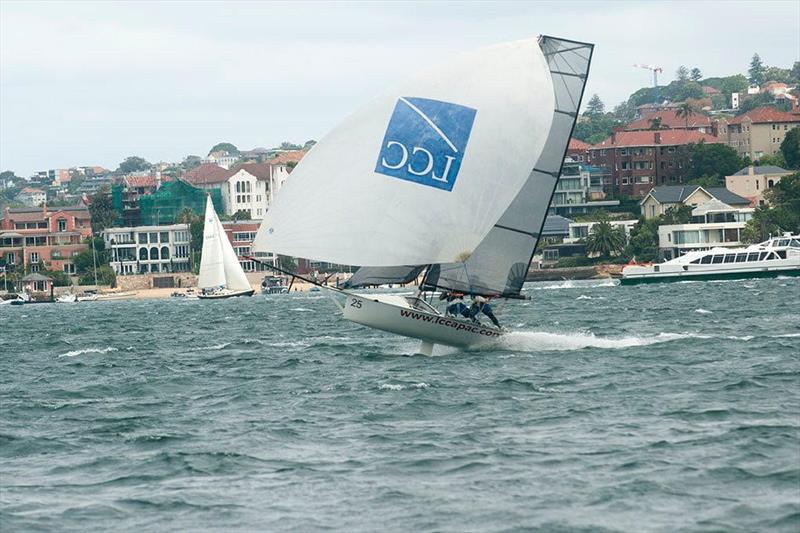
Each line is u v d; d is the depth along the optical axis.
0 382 173.38
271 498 85.25
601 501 80.94
